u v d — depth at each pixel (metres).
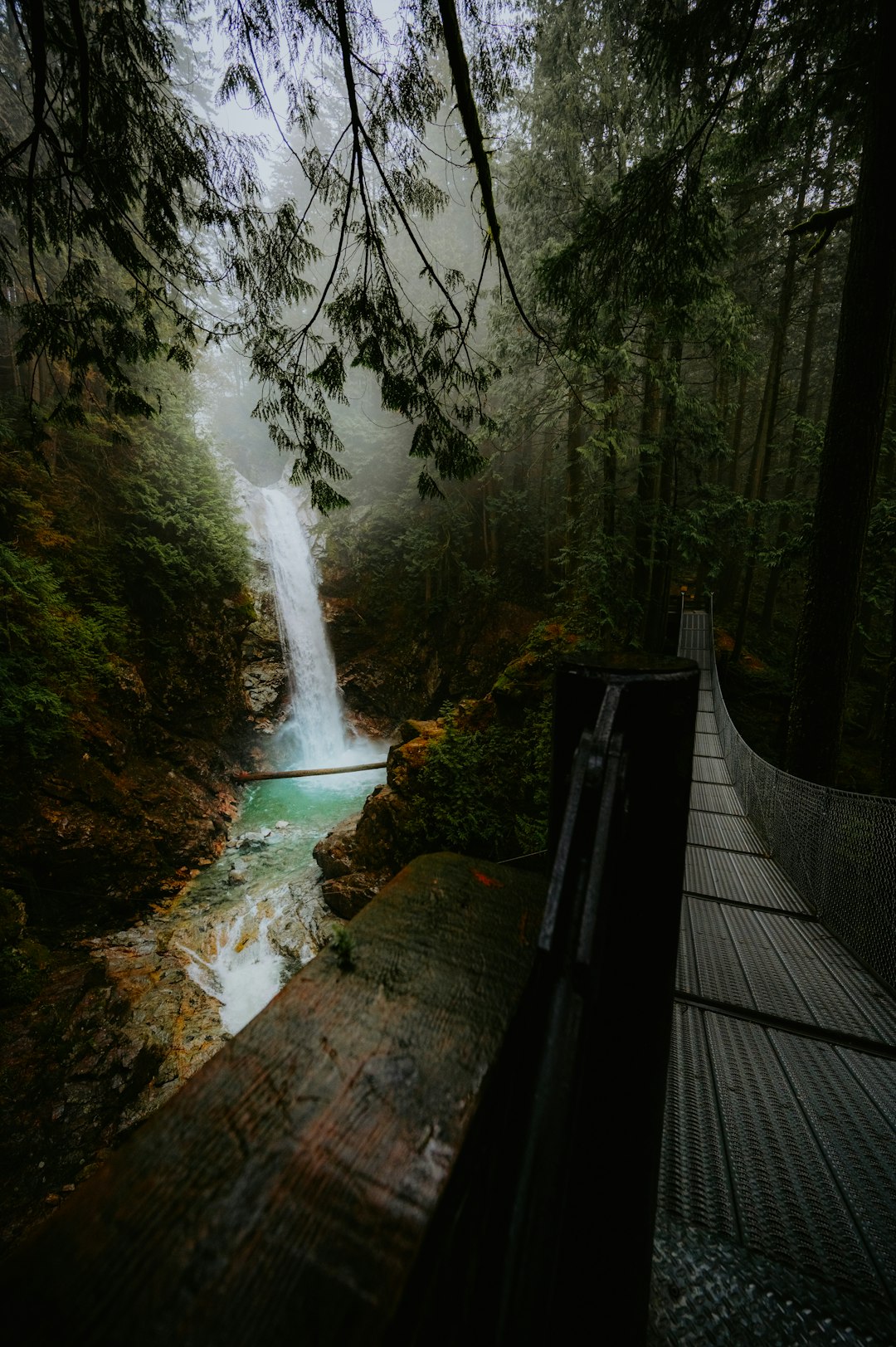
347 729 17.03
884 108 4.64
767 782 5.16
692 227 4.25
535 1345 0.33
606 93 8.01
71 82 2.64
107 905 7.39
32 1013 5.36
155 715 10.58
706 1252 1.38
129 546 10.24
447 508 15.72
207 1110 0.41
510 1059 0.47
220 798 11.12
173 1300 0.28
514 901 0.68
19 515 8.62
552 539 15.16
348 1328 0.27
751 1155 1.69
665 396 9.58
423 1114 0.41
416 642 16.89
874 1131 1.79
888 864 2.90
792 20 5.02
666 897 0.70
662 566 11.28
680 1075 2.06
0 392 9.23
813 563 5.53
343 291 3.08
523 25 2.71
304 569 18.06
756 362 10.21
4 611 7.54
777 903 3.74
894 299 4.98
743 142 6.48
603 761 0.57
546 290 4.82
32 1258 0.30
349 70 2.40
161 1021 5.65
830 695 5.55
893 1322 1.23
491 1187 0.41
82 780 7.93
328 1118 0.40
